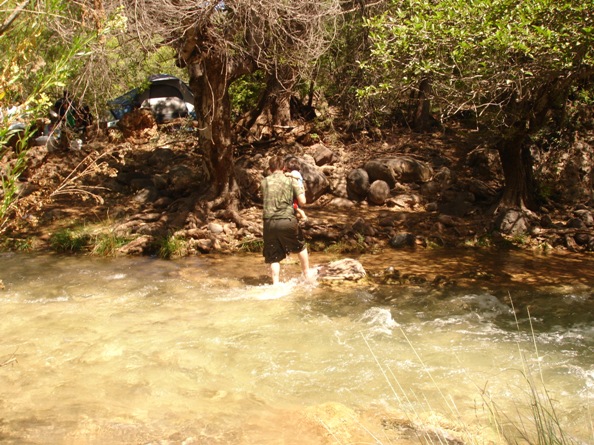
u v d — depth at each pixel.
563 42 6.07
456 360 4.94
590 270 8.20
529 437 3.64
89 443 3.56
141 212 11.15
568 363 4.89
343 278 7.52
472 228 10.38
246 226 10.39
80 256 9.04
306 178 12.30
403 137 15.50
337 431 3.73
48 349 5.14
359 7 11.21
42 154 12.94
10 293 6.96
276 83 14.34
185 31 8.44
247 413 4.01
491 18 6.24
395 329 5.71
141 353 5.07
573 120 12.84
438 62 6.70
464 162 13.87
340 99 15.94
